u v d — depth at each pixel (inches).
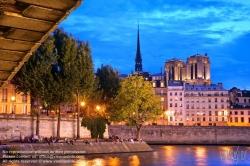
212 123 6727.4
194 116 6756.9
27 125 3129.9
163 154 3176.7
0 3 331.9
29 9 338.3
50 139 2987.2
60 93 3080.7
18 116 3043.8
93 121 3823.8
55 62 3117.6
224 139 4990.2
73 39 3275.1
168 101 6806.1
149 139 4916.3
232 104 7150.6
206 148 4133.9
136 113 3791.8
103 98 4825.3
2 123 2896.2
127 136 4822.8
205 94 6791.3
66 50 3137.3
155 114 3816.4
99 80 4857.3
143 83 3816.4
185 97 6796.3
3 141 2844.5
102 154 2999.5
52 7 337.4
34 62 3009.4
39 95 3009.4
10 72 458.9
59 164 2185.0
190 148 4109.3
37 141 2842.0
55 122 3452.3
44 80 3041.3
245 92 7583.7
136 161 2527.1
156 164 2390.5
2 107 3774.6
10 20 352.2
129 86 3754.9
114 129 4808.1
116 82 4960.6
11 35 379.2
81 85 3297.2
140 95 3703.3
